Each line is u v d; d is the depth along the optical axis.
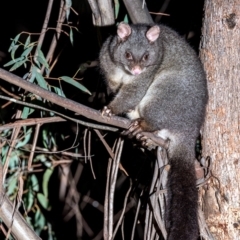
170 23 13.77
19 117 10.95
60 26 11.10
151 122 10.30
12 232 9.51
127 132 9.69
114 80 10.86
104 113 9.27
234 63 9.43
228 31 9.48
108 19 10.69
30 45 10.90
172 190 9.49
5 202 9.39
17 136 10.86
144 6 10.99
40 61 10.62
